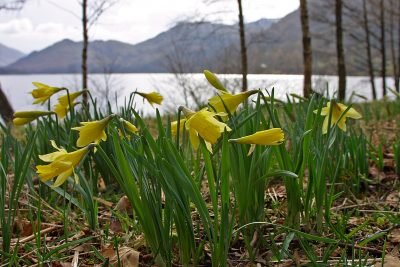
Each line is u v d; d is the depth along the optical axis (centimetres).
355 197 69
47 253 49
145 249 51
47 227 59
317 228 54
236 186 47
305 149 51
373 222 58
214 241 43
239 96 48
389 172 81
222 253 43
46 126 71
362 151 76
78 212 65
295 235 52
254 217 50
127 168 42
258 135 41
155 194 44
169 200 43
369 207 65
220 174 47
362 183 76
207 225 42
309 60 214
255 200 51
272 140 41
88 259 50
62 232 58
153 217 44
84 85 235
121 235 55
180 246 45
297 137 60
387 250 50
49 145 71
